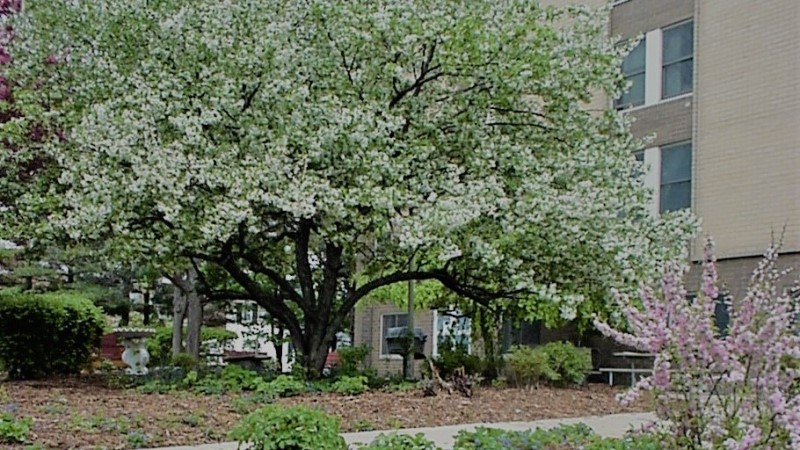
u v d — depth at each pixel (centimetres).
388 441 571
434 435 687
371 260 1123
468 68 1024
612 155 1068
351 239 1016
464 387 962
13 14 1070
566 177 1034
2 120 1089
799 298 579
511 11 1036
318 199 933
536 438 639
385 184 984
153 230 983
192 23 983
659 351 455
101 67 1002
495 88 1041
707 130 1407
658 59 1509
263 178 909
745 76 1356
